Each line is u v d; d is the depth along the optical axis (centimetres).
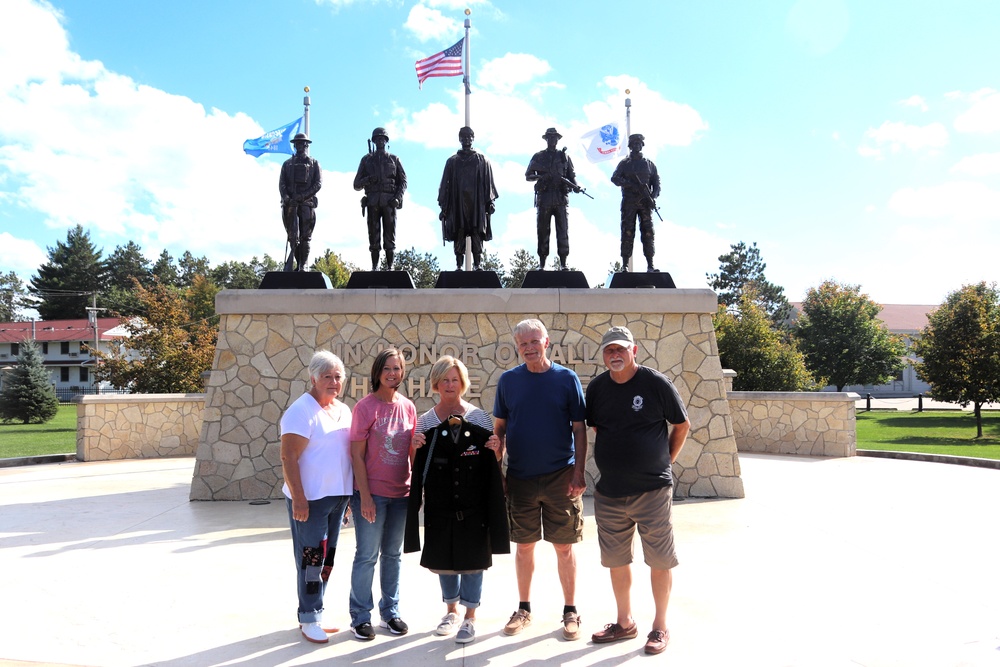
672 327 998
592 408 437
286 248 1043
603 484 430
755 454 1532
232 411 958
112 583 562
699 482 959
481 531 425
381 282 1004
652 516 417
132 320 2536
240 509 880
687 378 984
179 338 2469
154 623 469
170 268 8094
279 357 969
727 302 5762
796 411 1533
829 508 866
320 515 441
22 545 693
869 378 4053
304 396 447
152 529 766
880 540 693
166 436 1573
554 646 425
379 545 452
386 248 1038
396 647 426
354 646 428
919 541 688
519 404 442
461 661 402
